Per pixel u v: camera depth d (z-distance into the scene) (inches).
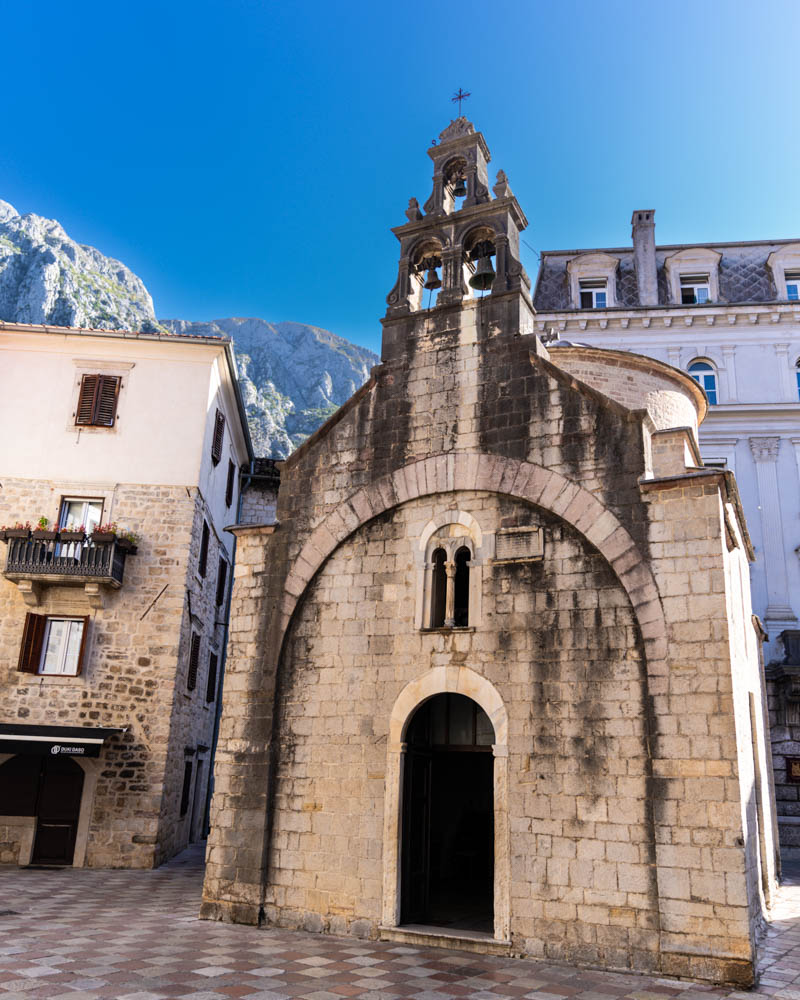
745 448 1166.3
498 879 451.2
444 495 540.4
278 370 7544.3
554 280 1338.6
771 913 585.0
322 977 386.9
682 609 444.8
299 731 534.6
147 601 852.6
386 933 470.3
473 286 625.3
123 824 791.7
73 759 813.9
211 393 939.3
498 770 468.4
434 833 708.0
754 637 685.9
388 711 512.4
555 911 432.1
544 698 469.7
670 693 434.0
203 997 348.8
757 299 1246.3
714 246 1316.4
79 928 487.5
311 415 6294.3
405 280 613.3
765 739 725.9
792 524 1120.8
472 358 560.7
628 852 424.2
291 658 552.7
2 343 929.5
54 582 836.0
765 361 1190.3
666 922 401.7
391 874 481.4
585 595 476.7
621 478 484.7
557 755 456.4
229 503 1161.4
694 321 1213.7
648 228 1322.6
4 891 624.7
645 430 491.5
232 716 554.6
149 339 924.6
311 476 587.2
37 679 823.7
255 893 509.4
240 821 529.3
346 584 552.7
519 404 532.7
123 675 829.2
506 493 517.0
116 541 841.5
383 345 598.5
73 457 898.7
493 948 440.5
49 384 922.1
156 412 917.8
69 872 748.6
